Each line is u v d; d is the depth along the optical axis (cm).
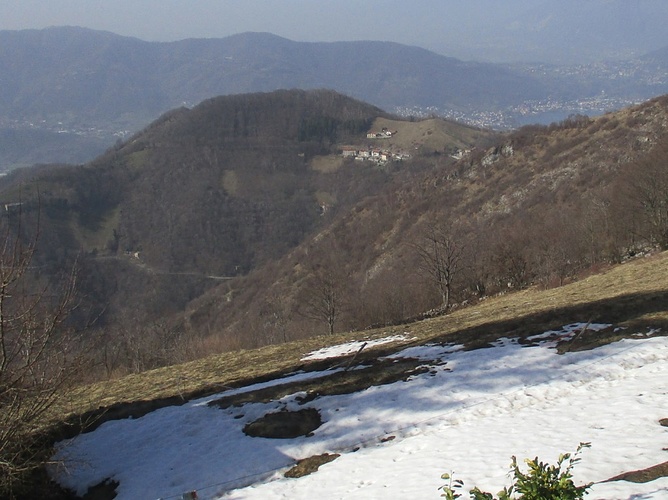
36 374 927
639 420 857
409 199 8250
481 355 1392
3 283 849
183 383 1758
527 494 521
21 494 1023
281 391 1397
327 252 7550
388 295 3975
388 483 825
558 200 5697
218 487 980
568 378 1145
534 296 2559
